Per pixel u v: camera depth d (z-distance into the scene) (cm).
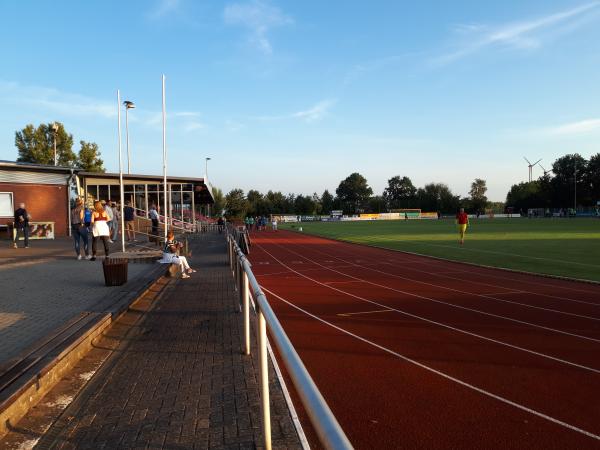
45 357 512
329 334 779
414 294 1167
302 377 175
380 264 1858
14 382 435
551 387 538
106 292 967
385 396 513
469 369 604
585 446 398
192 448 364
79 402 457
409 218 10612
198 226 4322
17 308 800
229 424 408
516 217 10412
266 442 331
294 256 2247
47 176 2627
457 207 12788
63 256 1636
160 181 3186
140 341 680
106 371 548
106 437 384
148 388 495
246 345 617
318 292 1206
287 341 230
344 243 3145
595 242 2712
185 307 928
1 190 2439
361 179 16038
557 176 10938
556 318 895
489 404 490
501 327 825
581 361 635
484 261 1858
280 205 12200
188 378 525
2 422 386
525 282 1351
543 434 421
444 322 864
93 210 1597
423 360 641
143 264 1580
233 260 1425
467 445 400
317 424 138
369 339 748
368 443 405
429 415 462
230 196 10194
